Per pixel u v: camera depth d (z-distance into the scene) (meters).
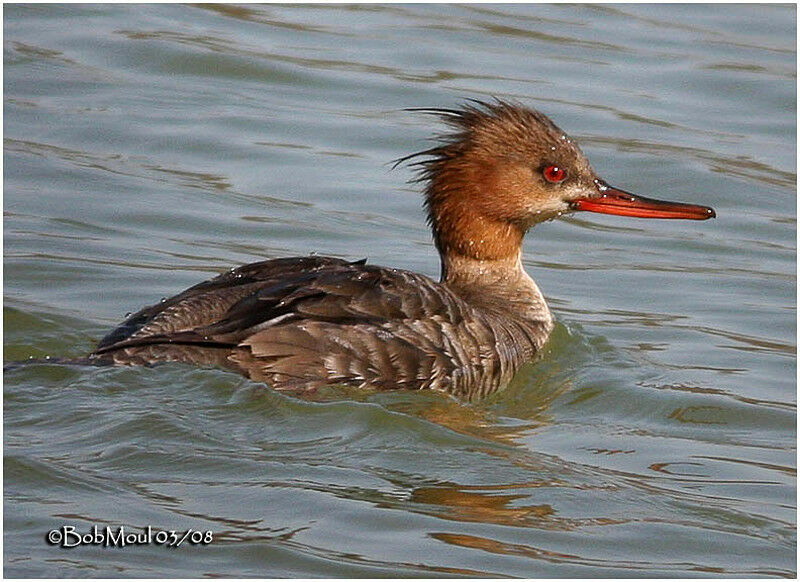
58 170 18.52
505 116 14.67
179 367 12.48
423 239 17.80
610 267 17.59
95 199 17.91
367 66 22.00
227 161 19.34
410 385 13.02
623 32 23.66
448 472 11.70
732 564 10.53
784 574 10.42
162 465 11.35
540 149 14.54
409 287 13.36
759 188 19.48
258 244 17.25
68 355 13.61
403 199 18.78
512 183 14.48
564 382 14.14
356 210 18.45
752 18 24.27
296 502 10.95
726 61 22.67
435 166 14.75
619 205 14.70
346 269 13.31
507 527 10.88
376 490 11.27
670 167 19.77
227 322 12.62
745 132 20.83
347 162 19.58
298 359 12.61
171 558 10.05
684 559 10.58
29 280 15.55
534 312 14.73
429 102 20.88
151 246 16.86
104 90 20.80
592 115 20.73
